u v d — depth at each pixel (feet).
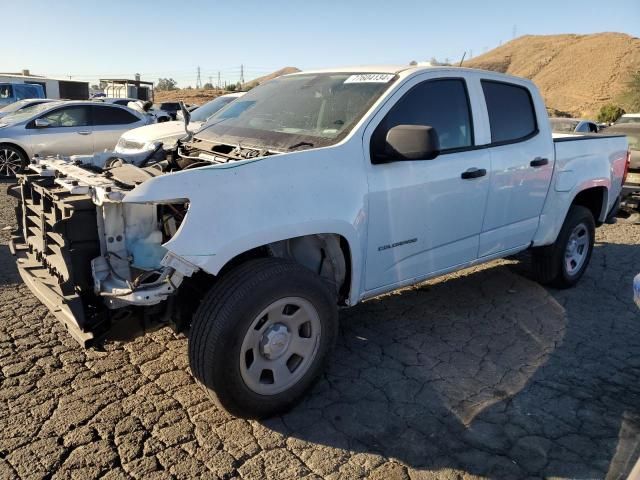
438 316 16.11
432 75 13.51
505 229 15.62
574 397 11.91
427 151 11.15
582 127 50.47
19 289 16.76
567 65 343.46
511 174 15.15
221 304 9.68
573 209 18.38
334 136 12.02
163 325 10.50
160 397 11.35
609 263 22.48
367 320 15.66
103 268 9.63
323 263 12.23
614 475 9.41
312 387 11.29
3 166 38.60
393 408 11.32
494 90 15.23
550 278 18.29
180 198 9.39
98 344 9.78
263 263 10.27
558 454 10.00
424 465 9.64
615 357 13.89
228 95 34.88
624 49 316.60
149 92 118.21
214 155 12.69
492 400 11.73
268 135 12.94
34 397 11.14
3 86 73.46
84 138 40.98
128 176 10.69
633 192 30.96
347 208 11.35
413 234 12.97
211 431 10.33
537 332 15.25
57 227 9.33
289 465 9.50
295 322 10.65
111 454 9.55
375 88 12.96
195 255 9.44
